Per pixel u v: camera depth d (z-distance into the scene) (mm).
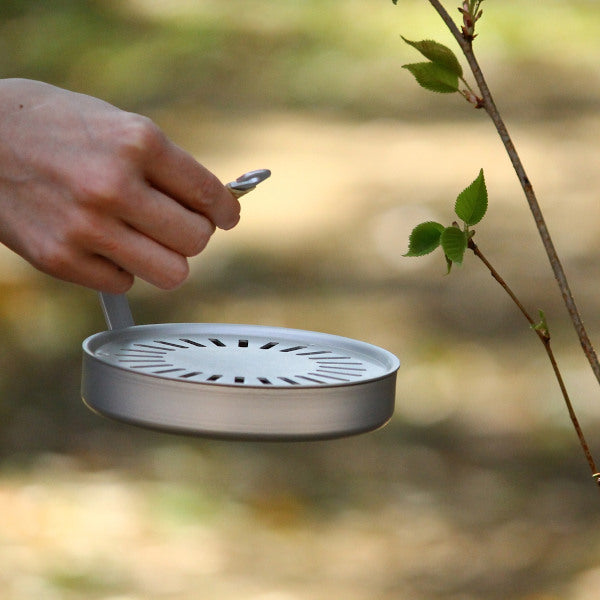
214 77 20844
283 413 1909
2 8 23844
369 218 14250
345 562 7363
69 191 1936
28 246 1998
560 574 7062
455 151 16781
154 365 2068
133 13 23656
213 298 12055
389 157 16594
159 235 1987
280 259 13023
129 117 1940
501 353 10625
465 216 1779
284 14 23312
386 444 9047
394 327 11320
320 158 16672
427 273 12547
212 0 24156
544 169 15859
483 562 7305
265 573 7180
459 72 1786
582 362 10344
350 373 2094
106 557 7246
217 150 17359
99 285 2059
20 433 9156
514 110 18922
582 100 19422
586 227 13617
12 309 11297
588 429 9133
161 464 8656
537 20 22812
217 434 1911
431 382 10086
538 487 8328
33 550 7293
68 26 23016
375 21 23000
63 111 1961
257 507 8070
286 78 20703
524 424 9281
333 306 11867
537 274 12367
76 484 8320
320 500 8211
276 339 2320
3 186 1985
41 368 10344
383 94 19812
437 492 8312
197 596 6852
